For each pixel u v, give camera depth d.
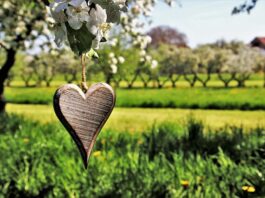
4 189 4.68
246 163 5.30
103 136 7.09
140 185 4.38
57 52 7.96
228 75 43.44
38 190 4.66
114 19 1.10
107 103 1.09
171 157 5.71
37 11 7.42
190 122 7.17
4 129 7.85
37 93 23.45
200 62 41.44
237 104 18.58
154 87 31.28
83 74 1.11
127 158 5.45
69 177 4.73
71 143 6.34
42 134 7.18
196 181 4.54
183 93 25.50
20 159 5.46
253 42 44.00
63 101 1.05
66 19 1.06
